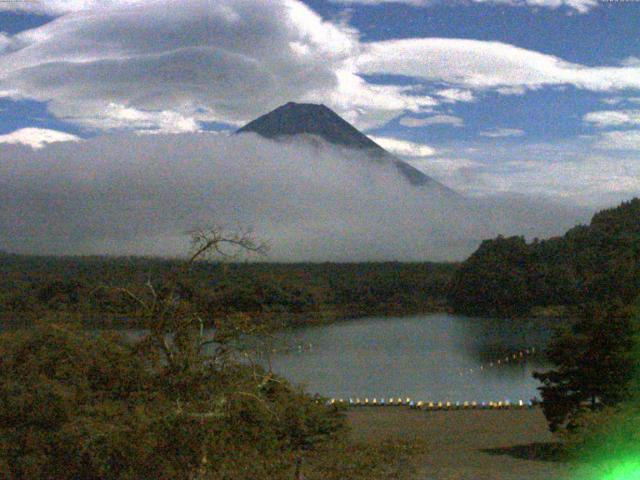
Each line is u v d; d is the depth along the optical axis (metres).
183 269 16.86
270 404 16.39
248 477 14.87
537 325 132.75
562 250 158.00
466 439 33.91
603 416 22.14
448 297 170.50
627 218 163.88
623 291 128.00
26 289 116.75
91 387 16.36
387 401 55.44
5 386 15.39
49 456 14.64
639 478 19.31
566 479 18.59
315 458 15.94
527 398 60.47
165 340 16.83
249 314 16.92
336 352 96.31
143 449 14.46
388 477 16.06
